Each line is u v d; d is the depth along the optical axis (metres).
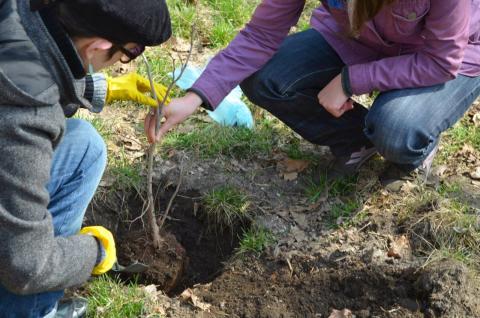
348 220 3.23
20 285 2.01
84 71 1.98
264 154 3.60
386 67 2.93
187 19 4.39
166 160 3.52
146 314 2.82
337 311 2.86
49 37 1.87
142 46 1.99
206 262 3.28
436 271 2.88
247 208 3.31
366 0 2.52
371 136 3.07
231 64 3.05
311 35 3.28
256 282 3.03
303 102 3.21
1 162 1.83
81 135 2.41
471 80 3.05
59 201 2.37
